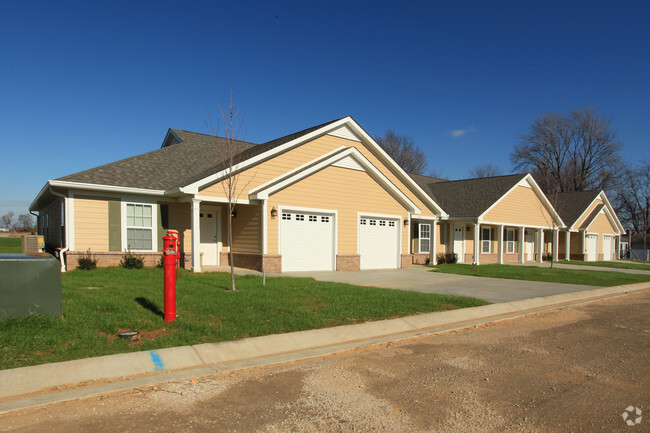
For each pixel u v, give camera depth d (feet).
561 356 21.20
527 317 31.73
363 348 22.29
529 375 18.20
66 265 43.16
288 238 51.90
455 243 83.56
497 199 80.23
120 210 46.37
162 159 55.67
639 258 152.25
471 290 42.14
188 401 14.88
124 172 48.88
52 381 15.80
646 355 21.50
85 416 13.50
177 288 32.68
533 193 91.97
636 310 35.55
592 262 97.96
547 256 107.24
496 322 29.63
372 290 36.86
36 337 18.62
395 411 14.32
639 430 13.05
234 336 21.75
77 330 20.16
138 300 27.40
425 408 14.58
